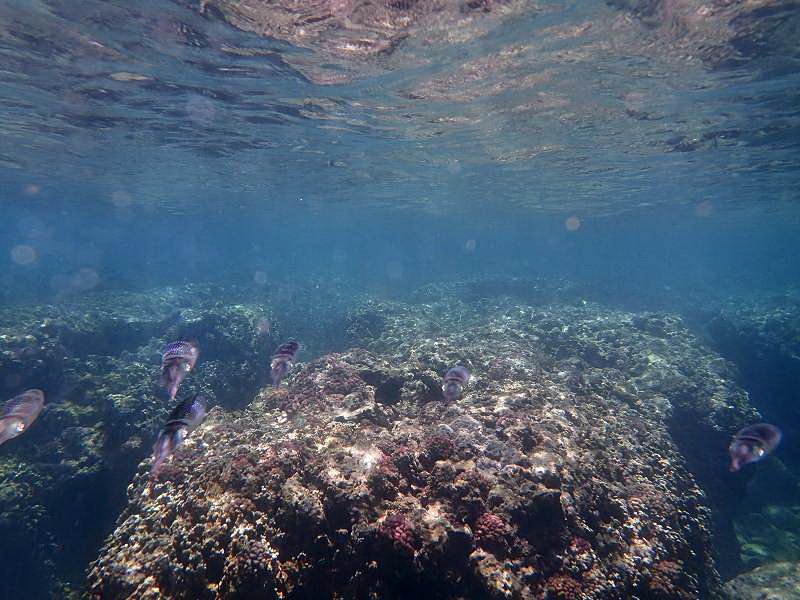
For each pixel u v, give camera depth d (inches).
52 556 83.4
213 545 48.1
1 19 80.4
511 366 113.5
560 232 839.1
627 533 60.7
